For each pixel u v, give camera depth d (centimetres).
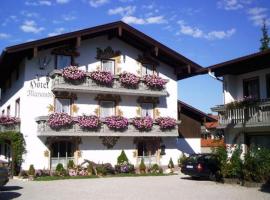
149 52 3033
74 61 2838
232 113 2220
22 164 2609
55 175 2577
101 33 2927
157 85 3020
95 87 2784
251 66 2202
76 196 1622
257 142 2183
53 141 2706
